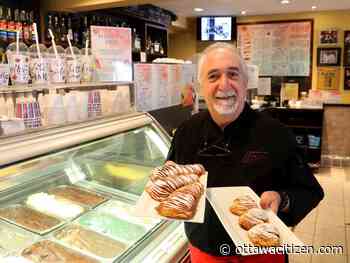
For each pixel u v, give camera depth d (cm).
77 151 159
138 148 189
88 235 147
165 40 591
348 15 581
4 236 142
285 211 118
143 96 274
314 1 510
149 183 124
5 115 149
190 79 350
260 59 643
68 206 167
